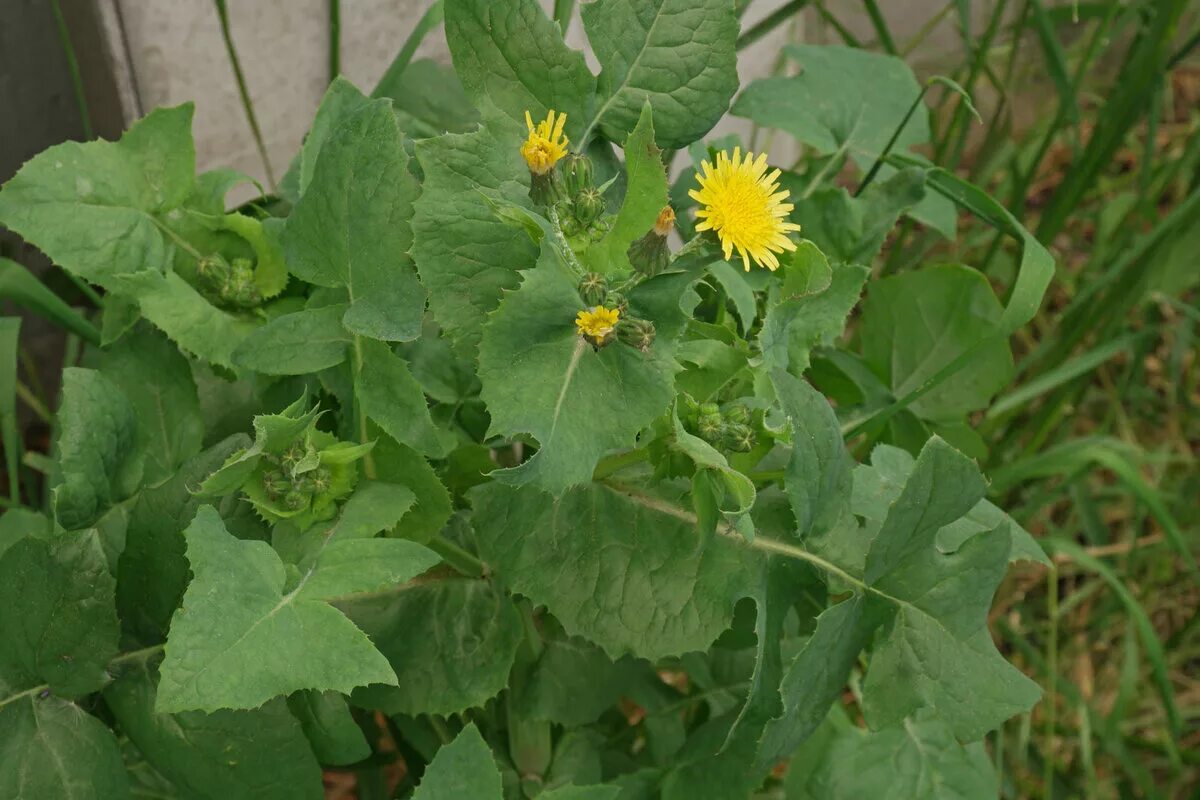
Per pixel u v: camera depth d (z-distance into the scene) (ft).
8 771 1.23
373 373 1.22
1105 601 2.16
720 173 1.18
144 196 1.35
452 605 1.35
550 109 1.29
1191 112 2.77
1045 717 2.04
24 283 1.47
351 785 1.85
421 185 1.21
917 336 1.63
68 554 1.23
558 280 1.12
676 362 1.13
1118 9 2.08
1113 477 2.39
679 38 1.29
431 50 1.82
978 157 2.22
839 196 1.58
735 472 1.14
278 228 1.35
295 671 1.12
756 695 1.25
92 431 1.28
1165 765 2.03
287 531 1.23
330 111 1.31
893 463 1.38
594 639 1.29
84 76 1.65
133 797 1.41
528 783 1.45
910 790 1.48
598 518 1.30
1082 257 2.60
